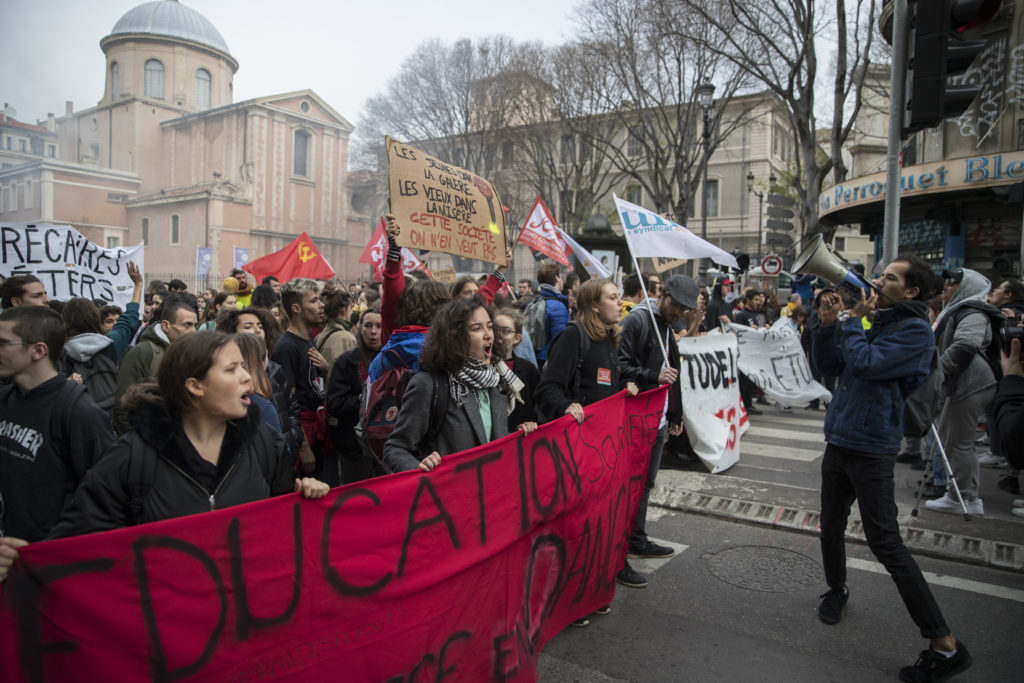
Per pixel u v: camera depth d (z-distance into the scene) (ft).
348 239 168.86
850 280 10.77
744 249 138.31
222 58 168.76
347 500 7.34
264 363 9.82
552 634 10.80
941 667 9.84
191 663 6.12
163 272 144.87
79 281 22.84
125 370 12.04
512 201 108.27
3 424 8.23
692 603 12.59
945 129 44.27
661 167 90.33
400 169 13.20
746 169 138.41
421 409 9.16
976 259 44.09
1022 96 39.60
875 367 10.38
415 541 8.09
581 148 93.04
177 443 6.59
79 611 5.54
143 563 5.86
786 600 12.67
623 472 12.52
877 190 42.57
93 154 161.89
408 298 11.53
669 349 14.98
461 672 8.72
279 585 6.75
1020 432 15.37
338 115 165.17
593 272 20.01
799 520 16.24
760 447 24.86
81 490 6.33
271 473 7.48
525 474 9.82
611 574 12.16
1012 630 11.46
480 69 99.04
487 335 9.52
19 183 137.80
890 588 13.09
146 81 159.94
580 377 12.51
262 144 148.87
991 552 14.15
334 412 13.96
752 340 31.76
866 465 10.72
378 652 7.68
